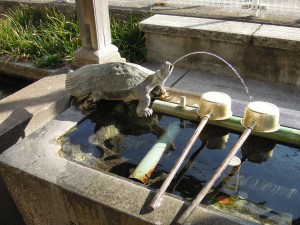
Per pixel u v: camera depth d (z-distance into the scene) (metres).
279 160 1.67
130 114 2.09
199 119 1.90
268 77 3.21
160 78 1.90
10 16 4.75
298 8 3.51
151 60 3.73
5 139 1.96
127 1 4.47
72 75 2.15
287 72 3.09
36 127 2.18
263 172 1.61
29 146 1.64
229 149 1.76
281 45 2.92
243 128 1.76
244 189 1.50
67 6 4.41
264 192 1.48
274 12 3.69
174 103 2.03
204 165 1.66
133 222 1.24
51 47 3.83
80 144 1.78
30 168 1.47
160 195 1.26
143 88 1.94
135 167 1.66
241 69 3.29
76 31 3.89
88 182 1.38
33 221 1.73
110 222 1.33
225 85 3.19
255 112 1.61
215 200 1.43
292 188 1.50
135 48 3.71
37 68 3.61
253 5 3.67
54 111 2.28
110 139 1.88
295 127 1.75
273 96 2.97
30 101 2.29
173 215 1.20
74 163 1.50
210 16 3.68
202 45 3.35
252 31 3.11
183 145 1.80
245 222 1.18
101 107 2.09
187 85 3.19
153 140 1.88
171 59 3.60
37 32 4.14
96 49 2.86
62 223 1.57
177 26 3.34
